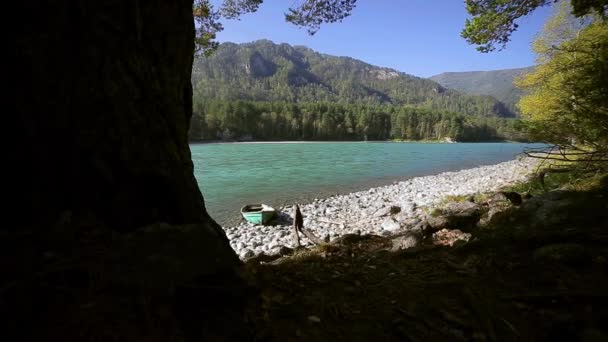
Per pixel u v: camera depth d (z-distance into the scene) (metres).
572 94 7.21
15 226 2.24
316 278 3.51
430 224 6.11
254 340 2.07
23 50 2.26
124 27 2.80
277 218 12.45
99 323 1.45
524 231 4.06
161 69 3.22
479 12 9.19
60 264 1.76
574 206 4.55
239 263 2.33
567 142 7.99
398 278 3.46
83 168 2.51
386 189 18.42
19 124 2.28
